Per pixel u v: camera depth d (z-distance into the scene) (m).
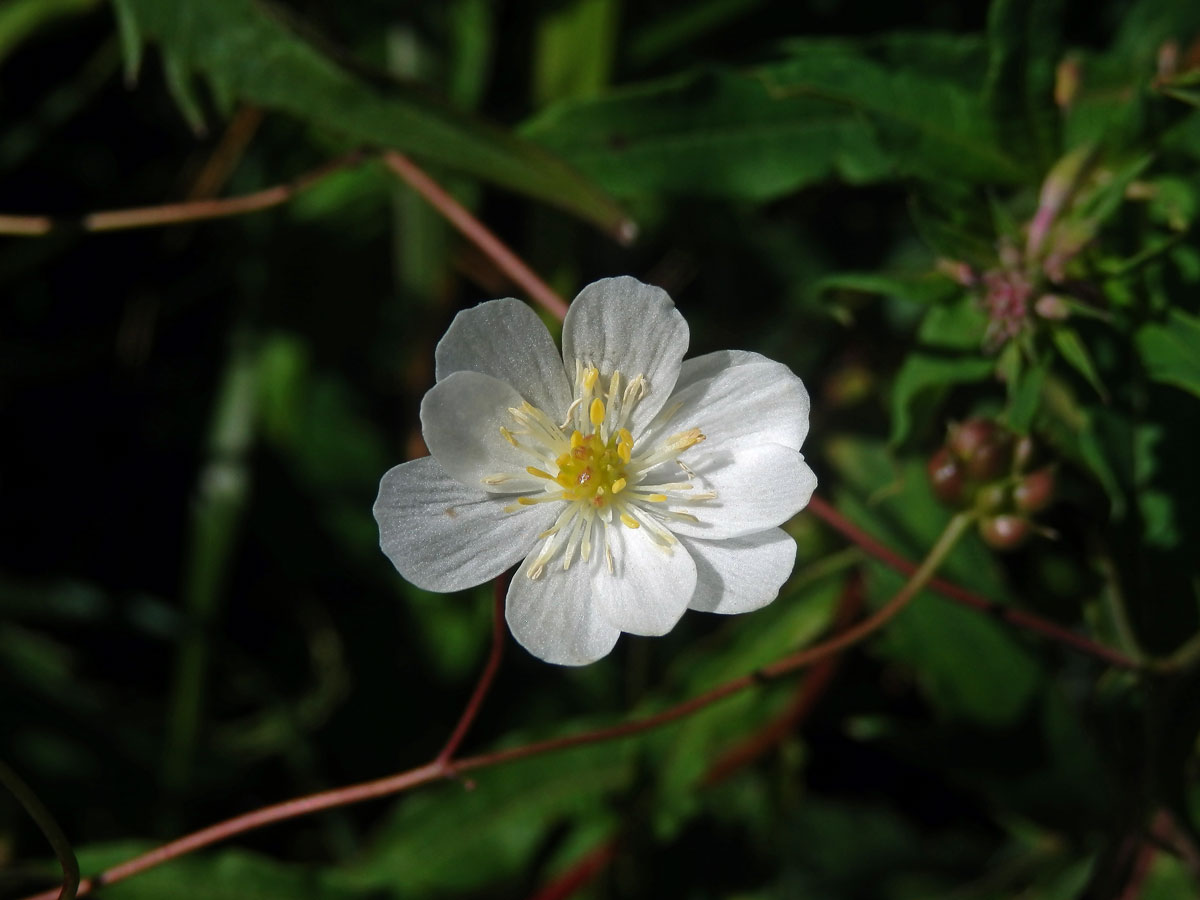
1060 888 0.10
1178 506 0.09
